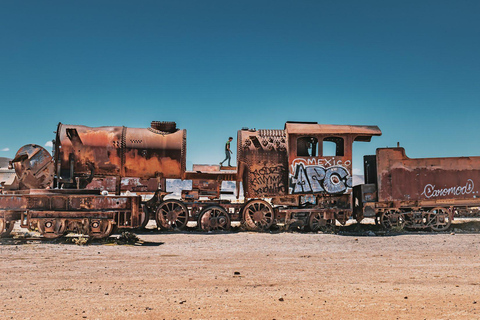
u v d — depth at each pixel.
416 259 10.59
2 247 11.98
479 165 17.88
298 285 7.44
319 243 13.73
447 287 7.27
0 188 16.72
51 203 13.95
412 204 17.86
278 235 15.97
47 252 11.26
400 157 17.89
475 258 10.72
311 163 17.72
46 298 6.34
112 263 9.77
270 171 17.70
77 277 8.15
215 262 10.04
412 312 5.42
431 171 17.86
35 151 15.84
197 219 17.73
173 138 17.48
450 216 17.70
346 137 17.88
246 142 17.84
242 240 14.41
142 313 5.39
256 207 18.16
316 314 5.33
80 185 16.50
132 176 17.36
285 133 18.23
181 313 5.39
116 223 13.95
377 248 12.61
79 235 14.02
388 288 7.17
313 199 17.67
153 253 11.41
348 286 7.35
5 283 7.55
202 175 18.08
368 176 19.41
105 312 5.45
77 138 16.58
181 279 7.99
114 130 17.23
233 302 6.04
